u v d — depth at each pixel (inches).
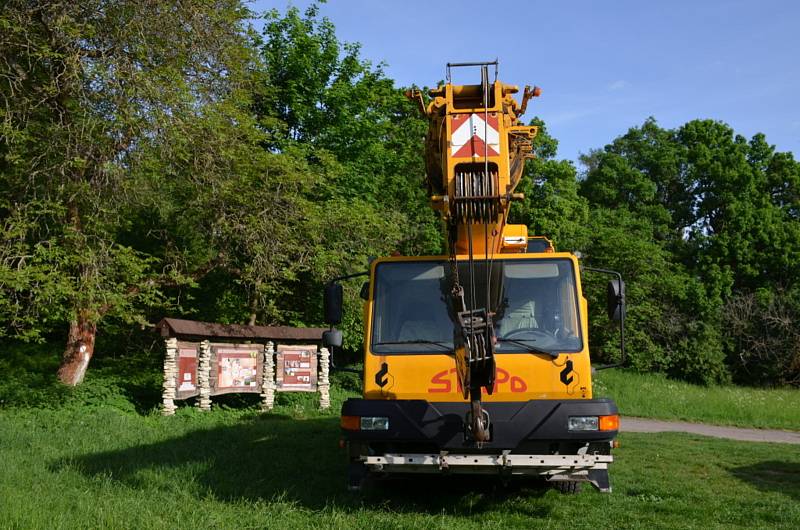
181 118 591.8
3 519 220.7
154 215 740.0
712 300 1488.7
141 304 805.9
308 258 724.7
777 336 1473.9
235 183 660.1
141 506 254.2
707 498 303.9
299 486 303.3
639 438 543.2
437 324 279.0
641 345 1311.5
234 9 683.4
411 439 254.2
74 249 567.2
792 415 823.1
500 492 304.7
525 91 301.6
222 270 783.7
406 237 1062.4
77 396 560.1
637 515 267.1
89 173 590.6
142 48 577.6
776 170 1807.3
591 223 1460.4
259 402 668.1
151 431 468.1
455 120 275.6
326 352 679.1
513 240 325.7
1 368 658.2
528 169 1300.4
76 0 570.9
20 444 395.5
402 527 239.6
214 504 264.2
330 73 954.1
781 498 309.3
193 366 595.8
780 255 1593.3
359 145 942.4
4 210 590.9
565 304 279.0
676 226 1920.5
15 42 562.9
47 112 591.8
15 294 560.7
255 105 887.7
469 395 258.8
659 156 1945.1
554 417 251.9
